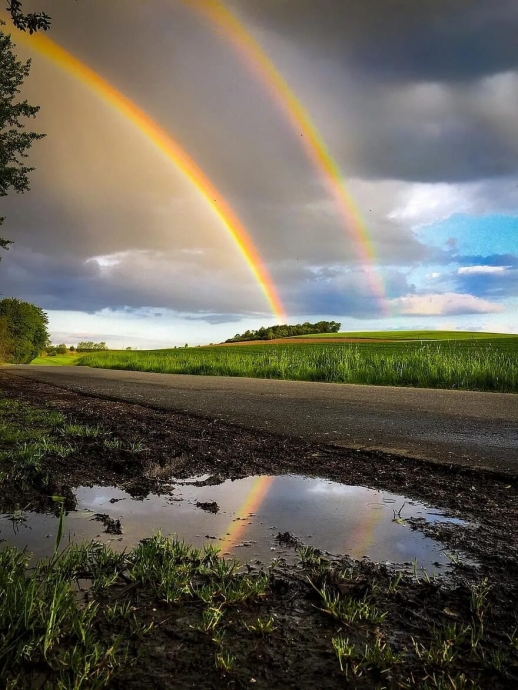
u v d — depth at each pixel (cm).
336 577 222
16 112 2158
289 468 447
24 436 591
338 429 648
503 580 221
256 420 733
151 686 149
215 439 579
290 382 1662
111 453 490
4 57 2114
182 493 370
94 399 1102
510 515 314
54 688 148
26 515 317
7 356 9744
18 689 148
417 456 482
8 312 9900
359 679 153
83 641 170
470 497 354
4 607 179
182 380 1858
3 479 395
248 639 175
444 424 680
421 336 8875
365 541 269
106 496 361
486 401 983
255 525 297
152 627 182
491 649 168
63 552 244
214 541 270
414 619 188
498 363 1513
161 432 621
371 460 475
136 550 247
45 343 10944
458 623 186
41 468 432
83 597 205
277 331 13100
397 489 377
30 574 222
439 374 1505
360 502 345
